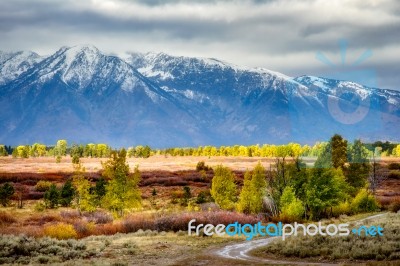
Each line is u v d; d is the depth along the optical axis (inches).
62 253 1440.7
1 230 1983.3
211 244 1702.8
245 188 2642.7
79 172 2871.6
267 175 2765.7
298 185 2586.1
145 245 1676.9
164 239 1845.5
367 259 1263.5
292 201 2471.7
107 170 2699.3
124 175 2691.9
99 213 2812.5
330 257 1305.4
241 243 1724.9
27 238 1636.3
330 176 2549.2
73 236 1953.7
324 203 2516.0
